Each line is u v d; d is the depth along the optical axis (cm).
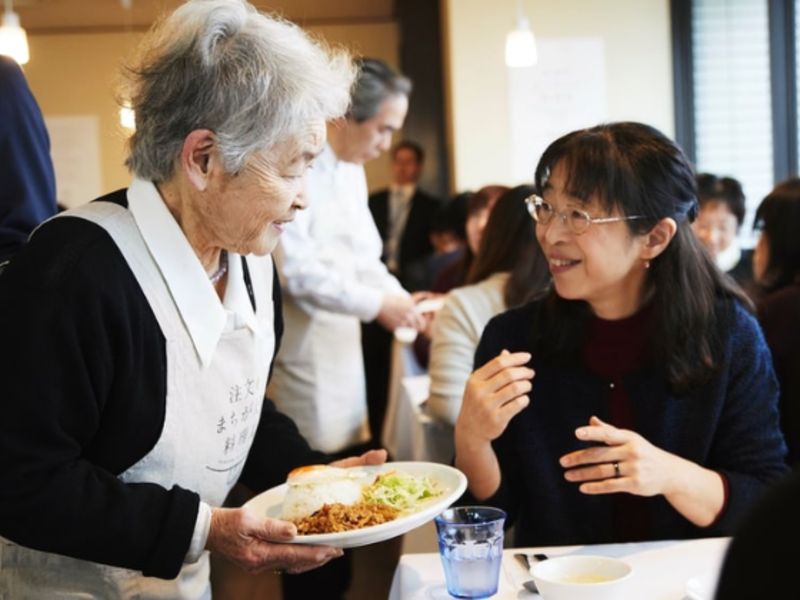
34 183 178
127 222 138
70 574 145
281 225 141
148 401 138
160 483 144
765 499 57
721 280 184
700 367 178
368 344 573
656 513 179
